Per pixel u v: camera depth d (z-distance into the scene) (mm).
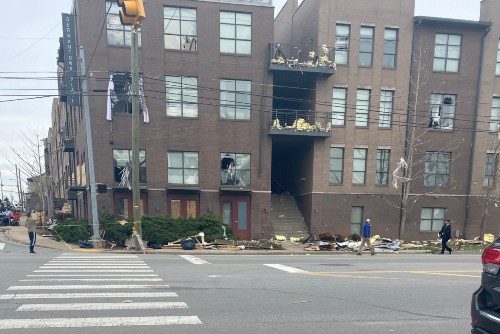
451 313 6422
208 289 7738
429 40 22703
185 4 20094
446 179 23469
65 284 7844
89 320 5449
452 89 23062
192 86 20422
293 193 25656
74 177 27438
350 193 22312
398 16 22344
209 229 19156
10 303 6254
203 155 20609
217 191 20781
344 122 22297
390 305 6840
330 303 6852
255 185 21203
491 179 23188
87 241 17422
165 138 20156
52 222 25750
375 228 22562
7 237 20234
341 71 22031
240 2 20656
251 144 21125
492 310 3910
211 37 20453
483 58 23141
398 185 22703
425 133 22984
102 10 19281
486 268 4066
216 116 20719
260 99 21109
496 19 23078
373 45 22266
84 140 20734
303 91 23625
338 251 18156
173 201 20438
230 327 5336
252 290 7754
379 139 22562
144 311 5965
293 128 21219
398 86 22531
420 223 23141
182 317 5711
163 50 19953
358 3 21938
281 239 21438
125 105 19859
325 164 22094
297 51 24766
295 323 5617
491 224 23812
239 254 16594
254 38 20891
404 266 12438
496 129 23422
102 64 19344
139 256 14445
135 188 16000
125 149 19797
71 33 20266
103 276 8930
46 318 5496
